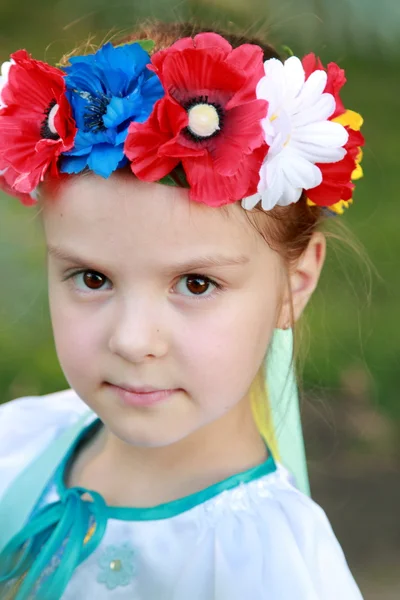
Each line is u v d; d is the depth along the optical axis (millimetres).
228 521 1536
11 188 1693
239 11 3785
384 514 3160
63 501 1688
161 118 1340
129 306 1412
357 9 7598
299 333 2023
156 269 1393
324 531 1562
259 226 1469
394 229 5090
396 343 3953
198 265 1396
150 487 1632
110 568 1561
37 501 1774
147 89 1386
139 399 1449
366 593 2766
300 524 1539
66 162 1414
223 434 1617
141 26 1958
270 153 1393
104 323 1447
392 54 7715
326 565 1504
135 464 1656
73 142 1393
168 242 1378
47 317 3873
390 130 6555
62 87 1426
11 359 3820
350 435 3516
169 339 1421
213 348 1435
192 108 1366
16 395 3598
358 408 3619
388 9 7746
